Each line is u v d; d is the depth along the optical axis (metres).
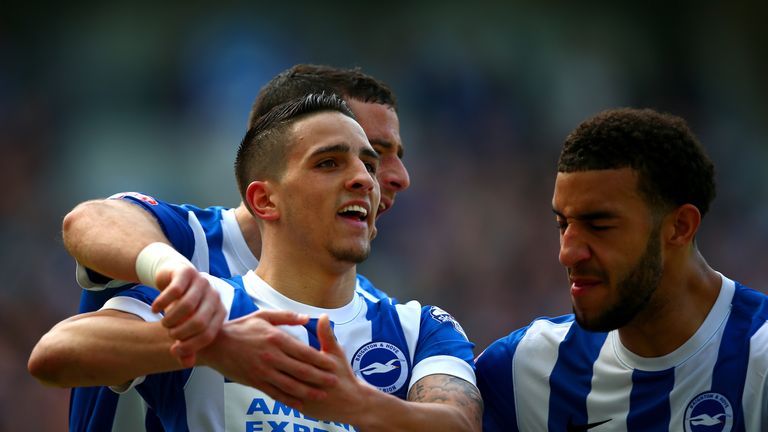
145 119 59.12
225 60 60.81
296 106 11.40
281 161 11.22
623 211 10.33
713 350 10.96
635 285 10.45
